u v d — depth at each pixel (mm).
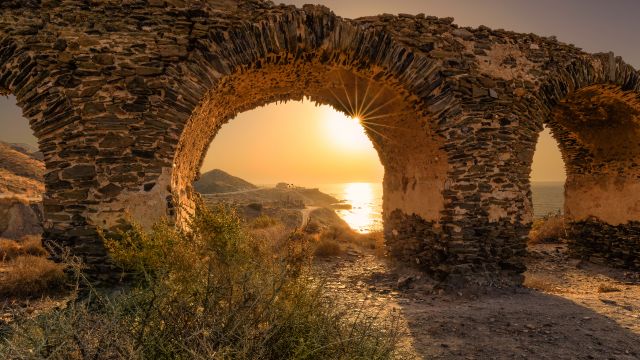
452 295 6914
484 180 7641
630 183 10211
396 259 10117
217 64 6137
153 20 5895
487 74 7859
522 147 7988
